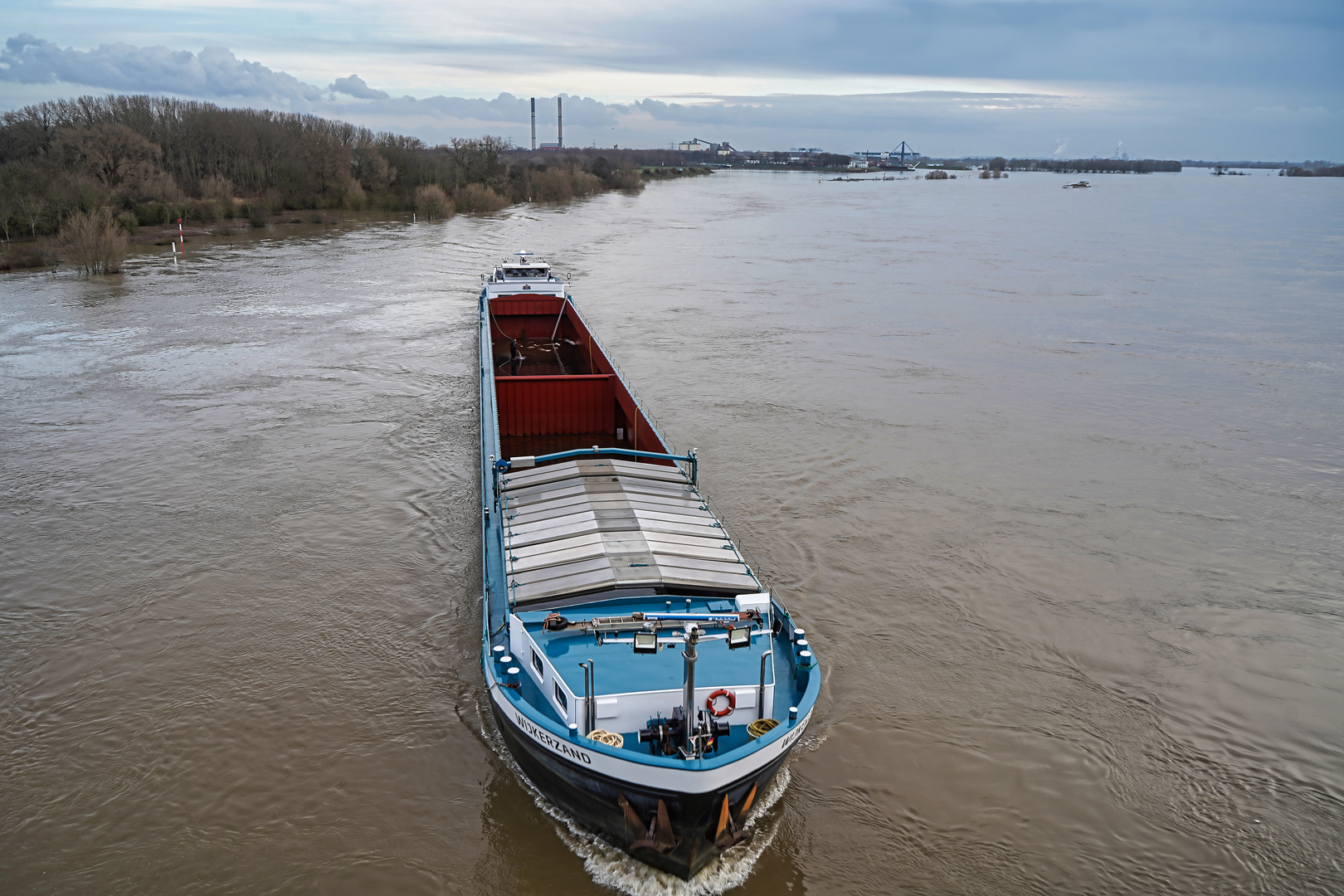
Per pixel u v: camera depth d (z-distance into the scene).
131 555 18.78
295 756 13.04
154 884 10.91
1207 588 18.52
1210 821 12.40
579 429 25.31
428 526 20.25
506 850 11.42
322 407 28.78
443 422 27.33
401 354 35.81
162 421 27.39
